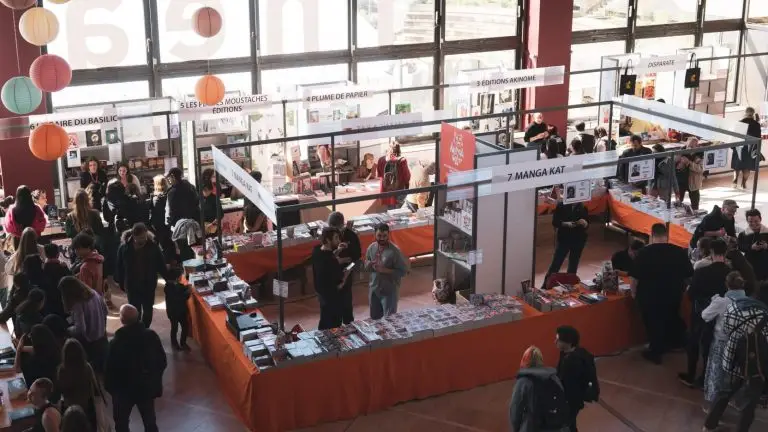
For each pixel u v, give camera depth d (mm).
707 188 13922
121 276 8422
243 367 6988
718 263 7469
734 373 6652
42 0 11312
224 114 11164
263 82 13289
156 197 10125
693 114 10383
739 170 13938
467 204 8086
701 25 16016
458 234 8547
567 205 9453
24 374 6461
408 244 10656
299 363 6949
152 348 6461
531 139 13062
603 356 8344
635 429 7141
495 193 7578
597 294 8273
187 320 8516
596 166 7984
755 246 8344
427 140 14641
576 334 6223
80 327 7238
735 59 16219
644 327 8430
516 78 12492
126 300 9953
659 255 7941
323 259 7750
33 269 7820
